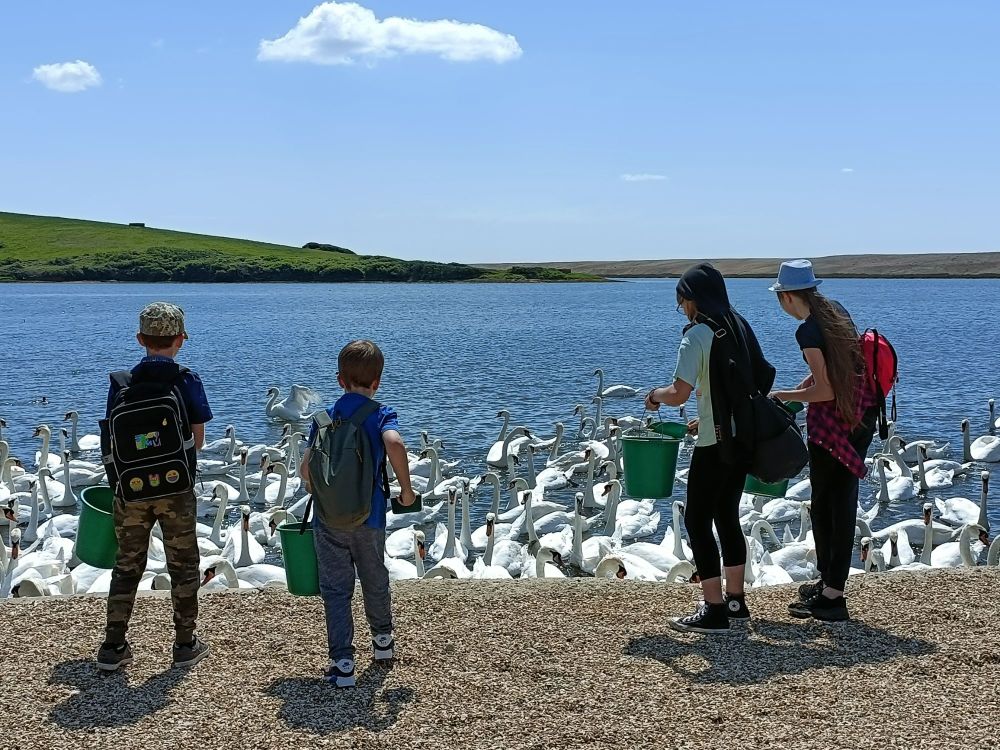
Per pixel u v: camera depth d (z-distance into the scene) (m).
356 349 4.21
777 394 4.85
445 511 13.16
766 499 12.34
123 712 3.99
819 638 4.72
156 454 4.22
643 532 11.12
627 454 5.59
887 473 14.85
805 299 4.81
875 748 3.66
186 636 4.41
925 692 4.11
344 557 4.27
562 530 11.15
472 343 40.03
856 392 4.80
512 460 13.88
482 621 4.96
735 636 4.75
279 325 51.44
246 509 9.32
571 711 3.98
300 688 4.20
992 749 3.64
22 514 12.40
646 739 3.75
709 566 4.79
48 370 29.62
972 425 20.30
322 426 4.16
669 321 56.00
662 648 4.61
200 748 3.71
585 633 4.80
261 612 5.09
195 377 4.38
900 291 119.69
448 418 21.03
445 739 3.76
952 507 12.37
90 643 4.71
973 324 52.62
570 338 42.81
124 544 4.35
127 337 41.56
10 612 5.13
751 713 3.94
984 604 5.13
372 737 3.77
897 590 5.39
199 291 104.19
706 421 4.68
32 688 4.21
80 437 19.23
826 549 5.11
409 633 4.80
